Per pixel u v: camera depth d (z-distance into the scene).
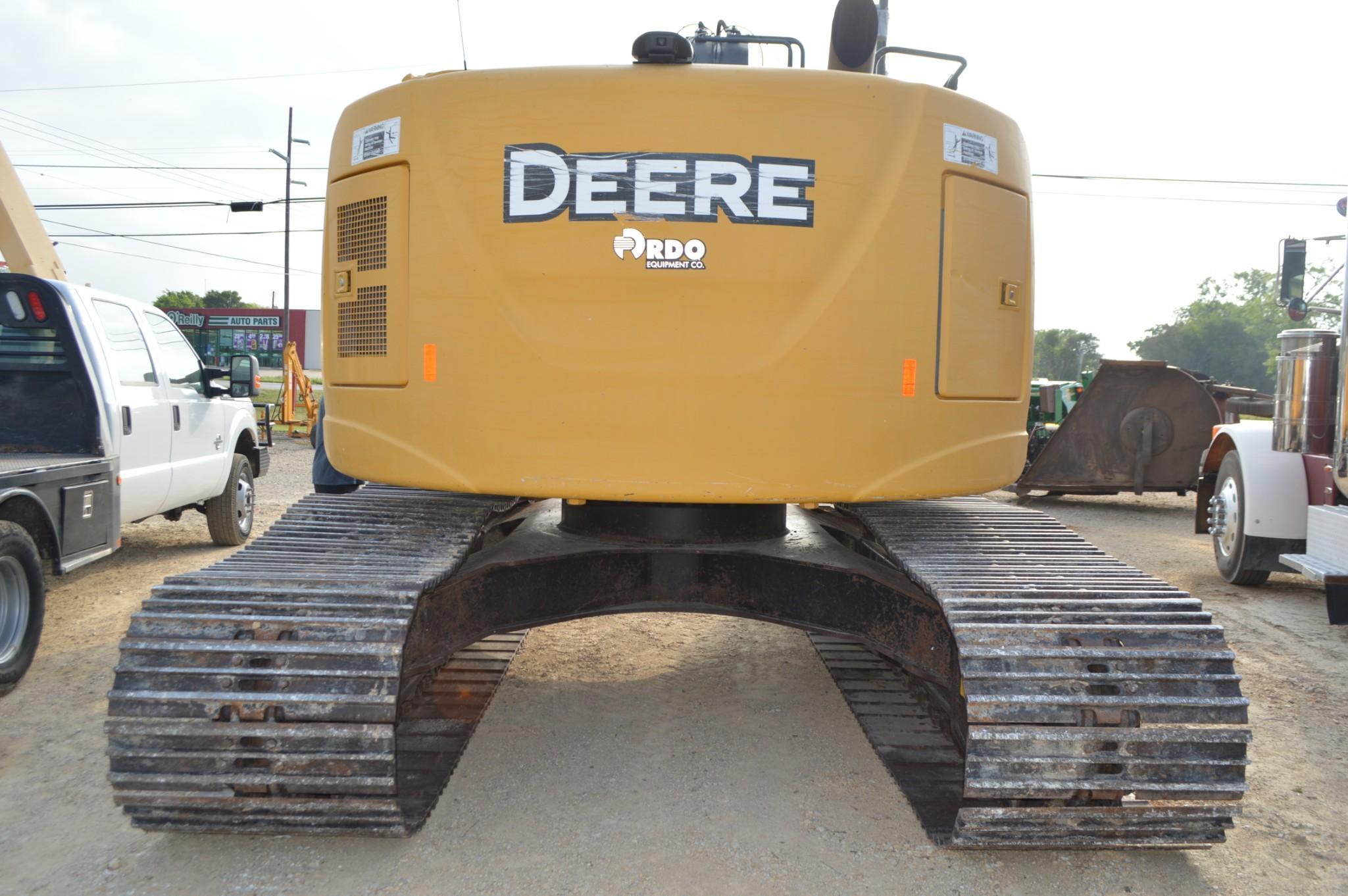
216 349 45.31
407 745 3.67
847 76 2.92
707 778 3.60
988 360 3.19
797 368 2.88
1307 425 6.09
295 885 2.80
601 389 2.88
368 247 3.19
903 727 4.00
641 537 3.93
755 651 5.27
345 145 3.29
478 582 3.45
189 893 2.75
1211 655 2.69
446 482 3.01
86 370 5.64
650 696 4.52
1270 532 6.86
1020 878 2.92
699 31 4.04
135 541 8.50
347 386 3.30
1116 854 3.07
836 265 2.91
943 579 3.03
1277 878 2.95
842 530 4.62
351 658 2.65
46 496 4.88
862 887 2.84
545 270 2.89
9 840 3.07
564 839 3.10
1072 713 2.64
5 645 4.45
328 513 3.84
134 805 2.70
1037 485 11.23
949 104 3.04
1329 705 4.57
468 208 2.94
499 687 4.59
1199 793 2.63
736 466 2.89
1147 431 10.87
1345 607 5.37
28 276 5.52
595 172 2.87
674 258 2.86
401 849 3.02
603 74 2.88
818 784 3.57
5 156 6.38
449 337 2.97
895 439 2.98
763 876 2.89
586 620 5.93
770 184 2.87
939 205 3.01
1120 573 3.16
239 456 8.30
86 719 4.17
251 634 2.72
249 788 2.67
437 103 2.99
